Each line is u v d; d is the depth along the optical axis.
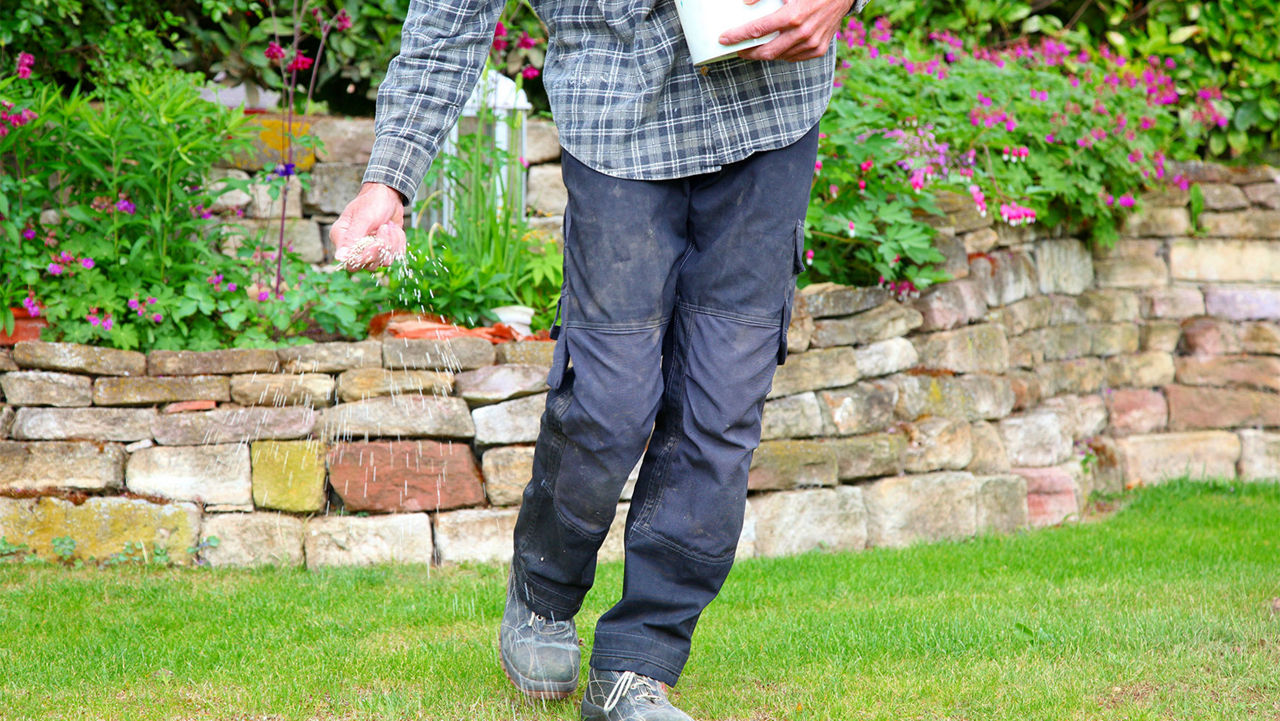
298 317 7.03
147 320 6.61
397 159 3.19
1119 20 10.62
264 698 3.89
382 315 7.11
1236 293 10.03
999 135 8.28
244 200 7.87
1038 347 8.78
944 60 9.98
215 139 7.04
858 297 7.35
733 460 3.32
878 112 7.78
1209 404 9.90
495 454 6.49
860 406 7.21
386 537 6.23
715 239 3.29
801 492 6.88
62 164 6.64
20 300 6.54
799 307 7.10
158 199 6.67
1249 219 10.13
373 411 6.36
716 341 3.29
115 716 3.70
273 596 5.37
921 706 3.84
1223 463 9.79
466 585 5.69
